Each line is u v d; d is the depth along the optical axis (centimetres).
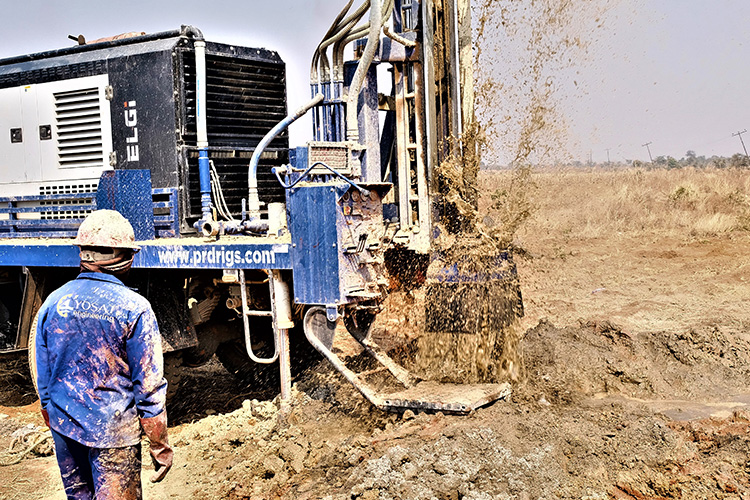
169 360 629
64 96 686
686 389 623
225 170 666
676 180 2606
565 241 1622
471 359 634
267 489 472
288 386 569
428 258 646
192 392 714
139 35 694
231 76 670
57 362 350
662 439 501
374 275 551
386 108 680
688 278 1176
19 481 535
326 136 644
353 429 555
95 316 347
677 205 1972
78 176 683
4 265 689
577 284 1176
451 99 654
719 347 699
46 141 698
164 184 632
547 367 656
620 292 1098
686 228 1658
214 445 568
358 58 662
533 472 444
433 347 648
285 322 563
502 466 445
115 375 352
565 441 493
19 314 742
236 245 563
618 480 456
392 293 656
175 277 618
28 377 748
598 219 1853
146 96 636
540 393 601
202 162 619
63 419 350
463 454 455
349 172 620
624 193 2148
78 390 347
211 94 653
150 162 638
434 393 561
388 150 681
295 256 536
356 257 532
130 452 355
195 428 612
